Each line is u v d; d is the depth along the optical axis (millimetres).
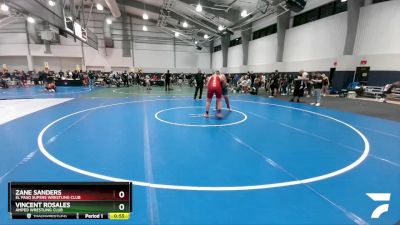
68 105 9523
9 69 26906
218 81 7371
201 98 12578
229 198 2535
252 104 10297
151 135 5078
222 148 4227
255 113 7941
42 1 8516
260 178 3021
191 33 27875
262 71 21531
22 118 6785
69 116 7160
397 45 11266
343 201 2508
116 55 29281
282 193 2656
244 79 17750
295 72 17297
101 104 9930
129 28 29391
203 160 3629
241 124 6219
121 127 5797
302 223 2137
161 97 13039
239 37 25906
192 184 2836
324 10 14945
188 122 6430
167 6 18609
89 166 3334
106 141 4605
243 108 9062
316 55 15445
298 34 16906
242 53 24891
